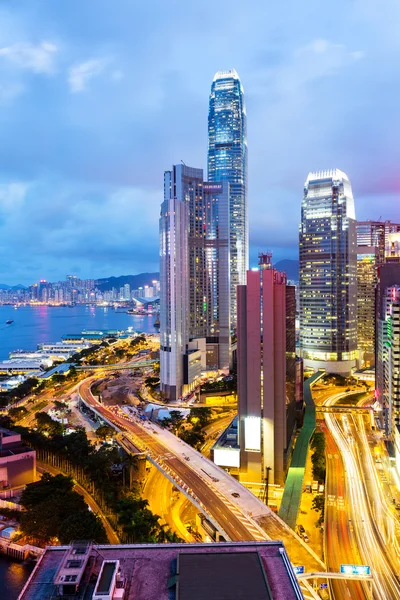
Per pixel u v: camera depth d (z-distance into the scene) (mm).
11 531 164875
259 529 145000
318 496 183000
